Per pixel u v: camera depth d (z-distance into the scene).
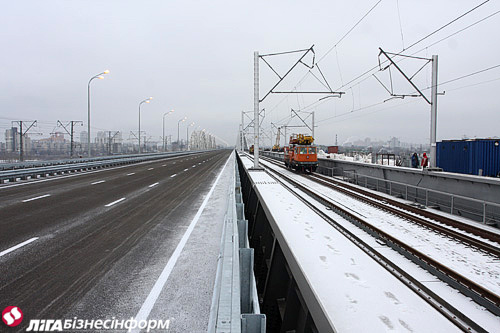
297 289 5.00
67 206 11.54
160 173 27.09
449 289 4.33
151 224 8.83
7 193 14.79
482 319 3.48
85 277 5.10
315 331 3.98
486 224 9.38
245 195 19.62
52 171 24.03
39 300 4.30
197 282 4.94
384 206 11.14
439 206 12.07
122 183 19.25
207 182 20.00
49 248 6.60
